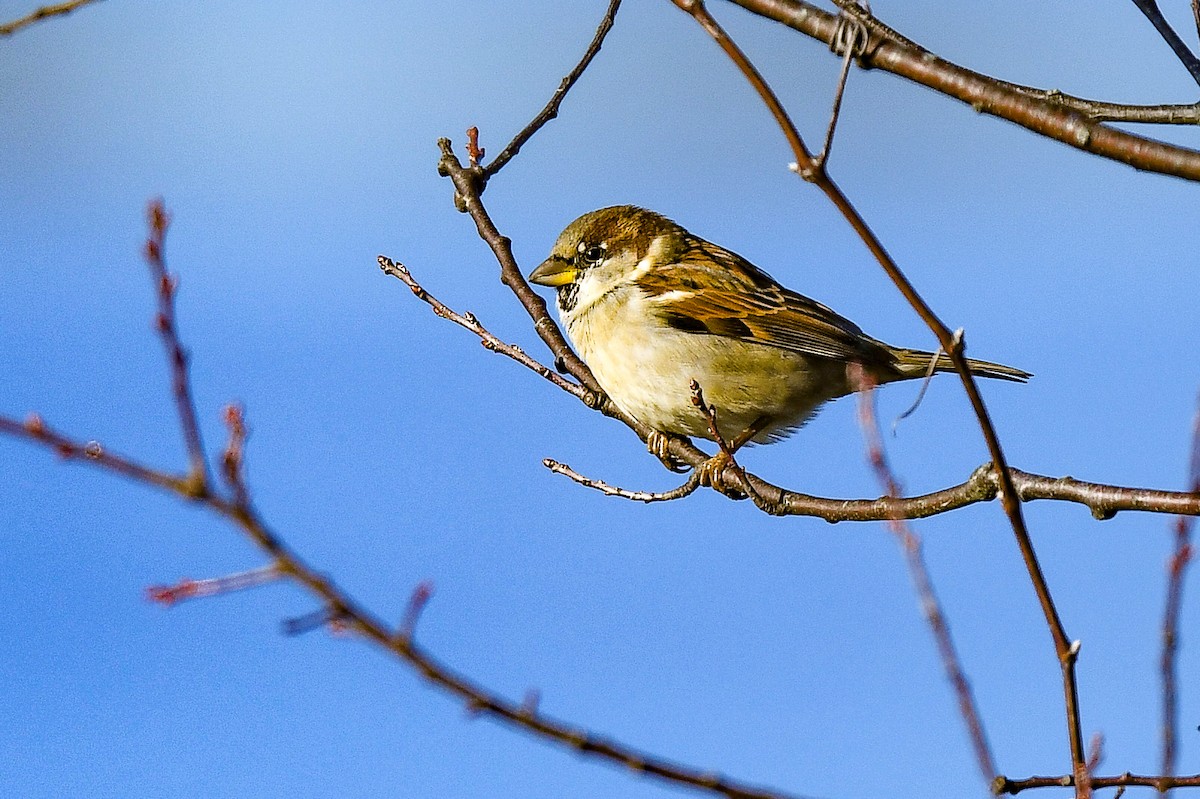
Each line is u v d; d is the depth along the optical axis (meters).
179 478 4.44
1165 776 5.63
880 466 5.93
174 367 4.65
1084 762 5.85
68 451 4.44
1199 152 7.05
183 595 4.37
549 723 4.91
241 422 4.52
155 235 5.05
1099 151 7.20
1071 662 5.92
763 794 5.16
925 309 5.99
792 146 6.01
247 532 4.43
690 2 6.03
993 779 5.66
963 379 6.07
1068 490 8.30
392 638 4.59
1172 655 5.69
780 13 7.81
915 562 5.75
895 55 7.62
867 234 6.08
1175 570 5.71
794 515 9.43
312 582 4.47
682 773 5.09
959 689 5.67
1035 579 6.01
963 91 7.44
